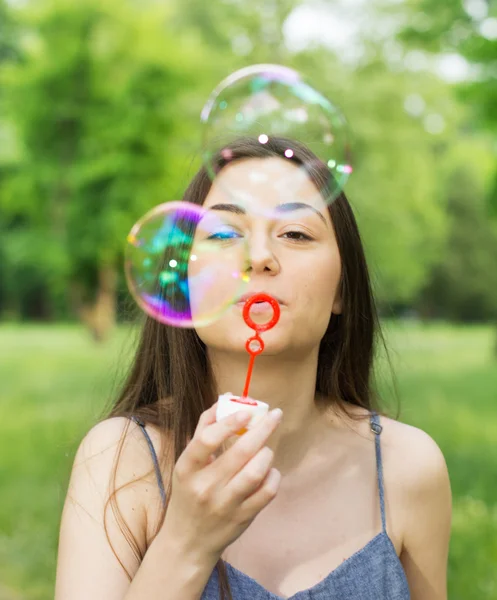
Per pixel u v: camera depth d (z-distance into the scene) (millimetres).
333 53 15773
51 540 3576
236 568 1165
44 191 17828
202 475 957
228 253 1202
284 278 1186
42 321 29062
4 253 25703
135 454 1237
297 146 1366
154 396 1449
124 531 1164
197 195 1444
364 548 1214
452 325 31391
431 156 19562
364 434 1359
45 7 16891
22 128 17578
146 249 1454
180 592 972
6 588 3105
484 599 2959
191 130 17000
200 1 17359
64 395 8711
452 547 3486
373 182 16344
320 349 1475
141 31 17016
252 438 957
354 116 15258
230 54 16625
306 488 1271
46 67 16797
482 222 29984
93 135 16844
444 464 1355
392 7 15008
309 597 1157
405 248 20062
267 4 15711
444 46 7730
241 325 1176
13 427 6664
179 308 1351
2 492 4387
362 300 1490
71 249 17312
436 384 9484
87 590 1107
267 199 1244
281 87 1815
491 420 6750
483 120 7848
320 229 1242
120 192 16828
